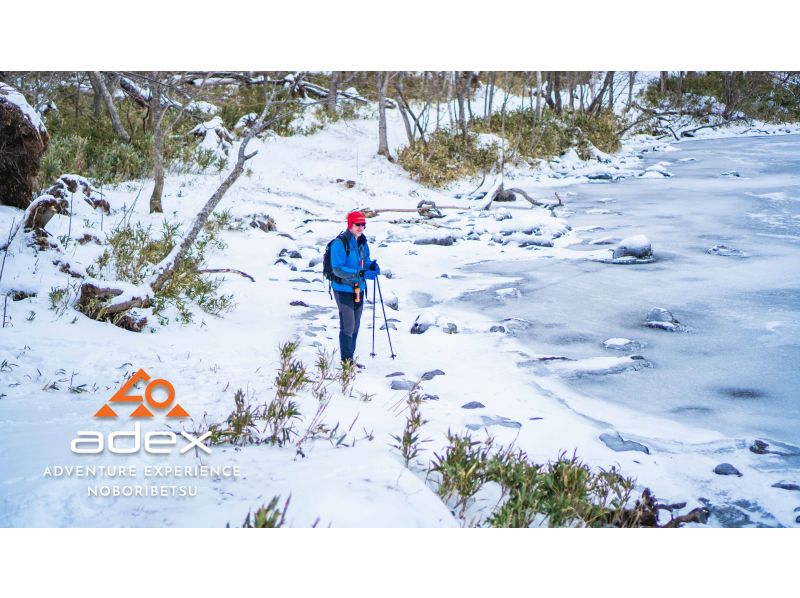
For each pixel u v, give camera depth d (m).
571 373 7.06
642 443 5.41
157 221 12.53
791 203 18.41
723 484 4.71
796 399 6.30
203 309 8.59
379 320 9.06
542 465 4.48
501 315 9.46
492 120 29.84
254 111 24.56
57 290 7.38
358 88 31.67
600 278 11.38
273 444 4.41
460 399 6.32
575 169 28.50
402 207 19.36
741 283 10.63
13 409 4.79
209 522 3.15
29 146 9.75
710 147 35.62
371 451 4.30
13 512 3.19
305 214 17.08
